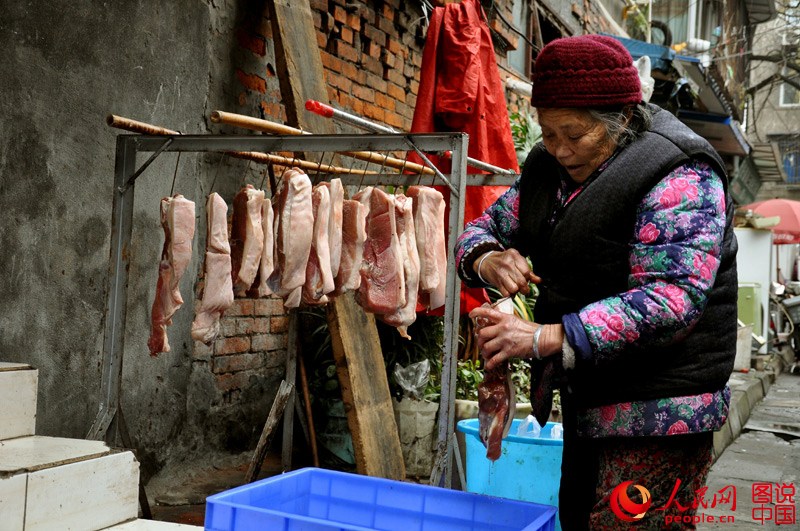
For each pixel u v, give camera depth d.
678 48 14.87
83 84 3.76
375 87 6.27
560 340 1.84
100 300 3.96
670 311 1.78
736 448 7.11
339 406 4.97
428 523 2.17
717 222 1.85
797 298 13.78
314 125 4.80
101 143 3.89
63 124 3.67
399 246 3.40
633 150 1.92
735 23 22.50
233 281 3.27
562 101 1.89
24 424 3.11
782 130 33.69
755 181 26.44
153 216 4.29
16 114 3.42
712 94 13.22
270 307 5.21
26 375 3.11
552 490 3.12
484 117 5.26
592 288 1.99
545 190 2.16
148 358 4.26
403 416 4.91
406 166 4.00
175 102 4.35
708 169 1.90
